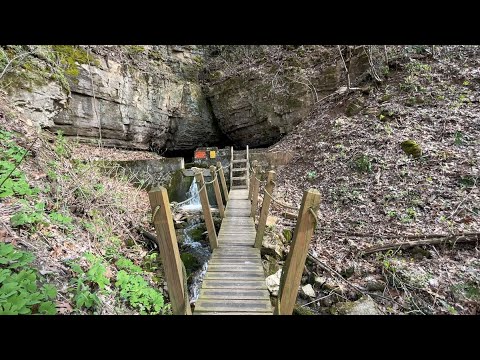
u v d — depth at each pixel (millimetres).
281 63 11844
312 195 2158
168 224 2180
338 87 10680
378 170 6520
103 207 5336
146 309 3307
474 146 5934
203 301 3178
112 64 9672
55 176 4926
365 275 4207
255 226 5953
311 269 4469
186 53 13414
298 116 11344
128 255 4691
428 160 6086
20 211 3506
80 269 3064
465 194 5027
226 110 13477
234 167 10500
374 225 5191
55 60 7781
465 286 3631
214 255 4543
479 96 7098
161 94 12000
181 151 14414
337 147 7996
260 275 3830
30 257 2693
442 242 4242
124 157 9234
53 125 7660
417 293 3719
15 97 6438
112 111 9734
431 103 7613
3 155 4422
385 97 8531
